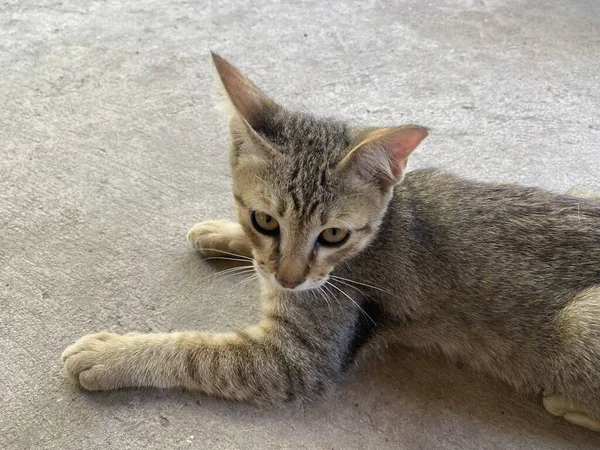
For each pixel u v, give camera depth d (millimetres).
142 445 242
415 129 225
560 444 257
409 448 251
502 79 468
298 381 262
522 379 275
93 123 402
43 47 475
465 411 268
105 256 315
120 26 511
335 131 259
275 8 554
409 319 281
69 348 263
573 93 455
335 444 250
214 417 254
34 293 294
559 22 543
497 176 379
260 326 274
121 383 258
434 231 271
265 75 460
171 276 309
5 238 320
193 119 411
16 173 359
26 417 247
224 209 347
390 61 486
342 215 243
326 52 493
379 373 282
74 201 344
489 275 263
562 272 259
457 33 526
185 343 262
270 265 254
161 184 360
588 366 250
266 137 244
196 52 482
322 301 266
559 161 393
